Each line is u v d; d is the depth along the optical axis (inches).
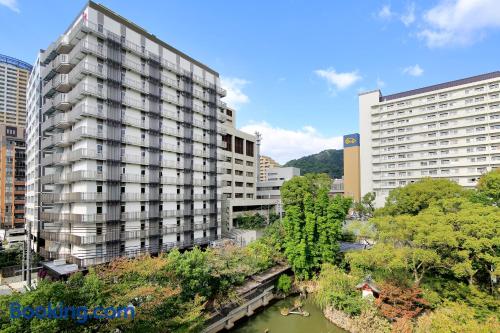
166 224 1814.7
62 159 1545.3
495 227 902.4
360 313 1075.9
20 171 2837.1
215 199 2206.0
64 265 1332.4
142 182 1662.2
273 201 3405.5
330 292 1171.3
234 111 3161.9
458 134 2957.7
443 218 1049.5
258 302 1302.9
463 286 1019.9
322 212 1584.6
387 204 1930.4
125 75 1617.9
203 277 1034.1
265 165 6781.5
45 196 1637.6
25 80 4972.9
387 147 3398.1
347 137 3885.3
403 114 3289.9
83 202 1402.6
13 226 2760.8
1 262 1502.2
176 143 1926.7
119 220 1515.7
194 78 2049.7
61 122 1505.9
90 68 1432.1
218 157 2266.2
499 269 857.5
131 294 709.9
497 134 2760.8
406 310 973.2
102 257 1414.9
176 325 776.9
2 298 583.5
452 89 2974.9
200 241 2000.5
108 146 1492.4
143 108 1689.2
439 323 787.4
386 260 1111.6
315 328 1147.3
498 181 1453.0
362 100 3590.1
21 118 4886.8
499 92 2746.1
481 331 681.6
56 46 1561.3
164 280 914.1
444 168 3034.0
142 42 1699.1
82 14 1489.9
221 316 1093.1
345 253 1517.0
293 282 1521.9
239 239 2033.7
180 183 1921.8
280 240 1678.2
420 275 1157.1
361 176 3567.9
